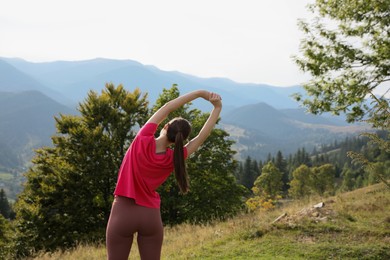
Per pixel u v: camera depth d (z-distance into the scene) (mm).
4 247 24562
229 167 30188
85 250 11125
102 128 27562
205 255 7480
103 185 27578
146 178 2850
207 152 29547
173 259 7508
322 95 12289
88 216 26016
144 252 2859
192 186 28516
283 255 7078
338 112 12000
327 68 12148
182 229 11656
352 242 7551
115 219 2814
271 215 10477
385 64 11516
